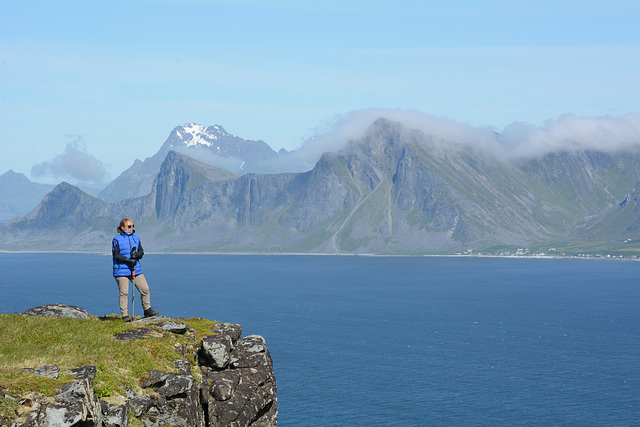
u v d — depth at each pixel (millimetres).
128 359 21516
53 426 16516
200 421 22266
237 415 23594
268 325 189500
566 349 154125
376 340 163250
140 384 20922
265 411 25969
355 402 101062
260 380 25594
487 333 180000
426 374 122625
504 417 95375
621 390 112750
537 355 145375
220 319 199750
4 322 23078
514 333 180500
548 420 94438
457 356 142500
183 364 22938
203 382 23594
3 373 17672
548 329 189875
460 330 185375
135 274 25766
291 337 166125
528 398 106500
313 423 89438
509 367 131000
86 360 20156
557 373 126000
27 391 16953
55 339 21938
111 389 19719
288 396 104188
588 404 103375
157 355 22609
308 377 118062
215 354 24625
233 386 24250
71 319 24516
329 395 105062
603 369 130500
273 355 139875
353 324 194750
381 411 96375
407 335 173375
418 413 96062
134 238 25938
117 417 18828
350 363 131750
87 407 17547
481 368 129500
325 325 191250
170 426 20844
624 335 178125
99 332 23406
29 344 21109
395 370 125688
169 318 26703
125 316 25453
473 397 106188
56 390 17406
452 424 91312
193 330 26031
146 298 26672
